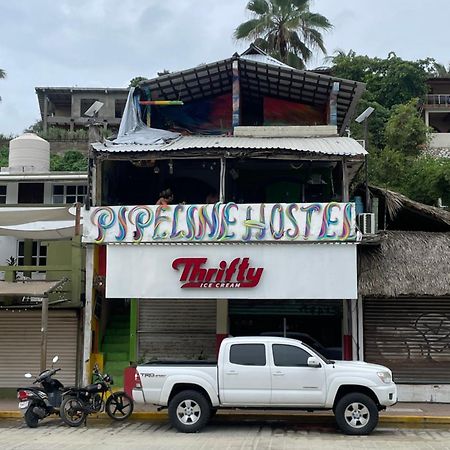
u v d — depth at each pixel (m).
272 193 20.69
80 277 18.73
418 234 19.09
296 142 18.66
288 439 12.30
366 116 18.89
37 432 13.46
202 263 17.00
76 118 57.72
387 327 17.89
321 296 16.64
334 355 18.77
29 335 18.81
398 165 35.28
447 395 17.34
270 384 13.17
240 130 20.06
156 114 21.52
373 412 12.89
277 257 16.91
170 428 13.99
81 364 18.55
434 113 51.91
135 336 19.36
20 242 25.08
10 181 25.20
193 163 20.09
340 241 16.80
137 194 20.81
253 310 19.34
